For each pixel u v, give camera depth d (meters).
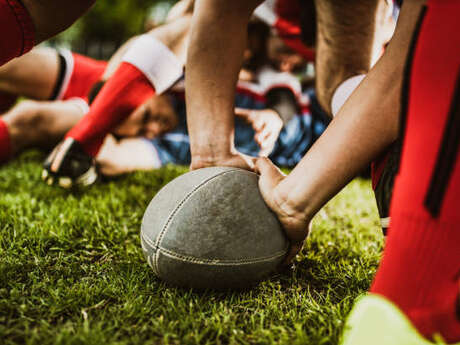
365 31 1.22
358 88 0.84
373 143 0.82
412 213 0.65
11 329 0.79
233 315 0.88
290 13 1.79
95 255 1.19
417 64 0.66
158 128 2.35
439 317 0.64
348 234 1.47
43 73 1.92
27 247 1.16
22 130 1.95
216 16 0.98
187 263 0.90
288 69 2.32
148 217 0.97
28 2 0.86
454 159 0.62
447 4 0.63
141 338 0.79
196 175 0.98
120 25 9.91
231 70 1.02
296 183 0.89
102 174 1.99
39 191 1.73
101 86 1.77
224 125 1.04
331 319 0.87
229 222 0.90
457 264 0.64
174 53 1.48
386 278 0.67
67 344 0.74
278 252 0.96
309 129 2.56
